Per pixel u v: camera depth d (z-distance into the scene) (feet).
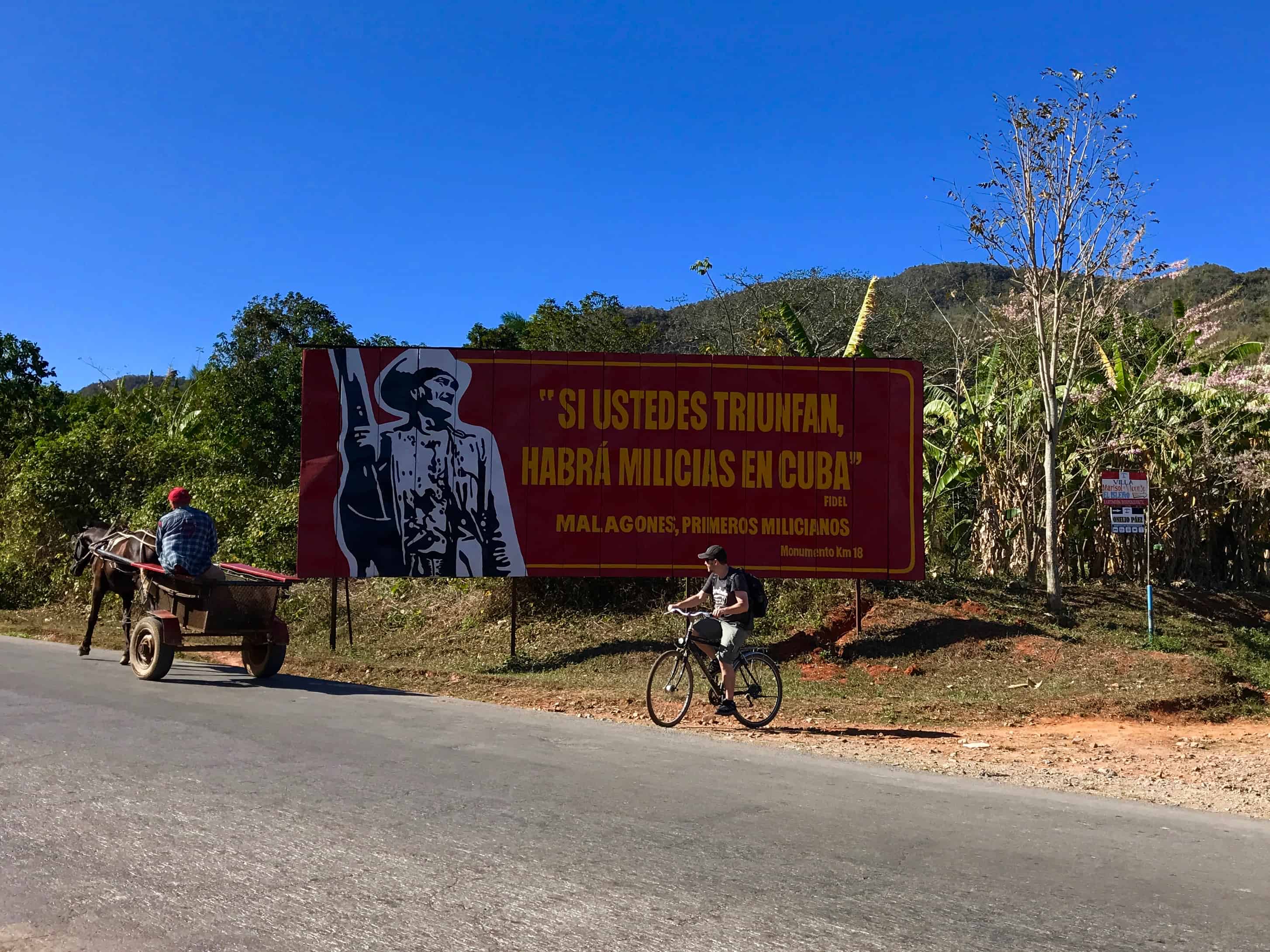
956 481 64.08
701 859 17.63
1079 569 59.21
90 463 70.79
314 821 19.29
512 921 14.53
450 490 46.70
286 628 38.22
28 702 31.40
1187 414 59.16
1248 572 59.88
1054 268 50.67
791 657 45.01
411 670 42.83
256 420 77.66
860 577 46.98
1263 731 35.42
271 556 58.85
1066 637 46.01
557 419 47.03
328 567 46.32
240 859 17.02
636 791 22.49
